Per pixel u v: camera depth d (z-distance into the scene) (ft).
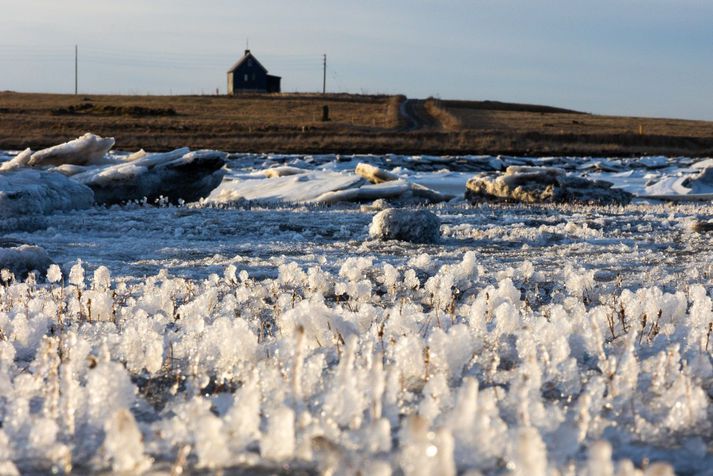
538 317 15.31
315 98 335.47
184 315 16.52
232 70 394.93
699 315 14.92
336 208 61.21
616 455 7.90
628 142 211.82
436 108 298.56
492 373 10.93
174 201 65.62
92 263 29.84
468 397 7.48
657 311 15.12
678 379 9.70
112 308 17.22
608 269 27.89
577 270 25.30
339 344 12.55
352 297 20.21
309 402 9.23
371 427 7.57
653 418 9.05
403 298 19.74
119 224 44.75
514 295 17.74
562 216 53.31
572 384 10.13
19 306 18.20
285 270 22.50
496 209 59.93
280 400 8.79
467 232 42.37
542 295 21.83
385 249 35.63
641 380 10.63
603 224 47.37
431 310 18.52
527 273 23.80
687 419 8.79
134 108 256.11
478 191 70.90
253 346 11.48
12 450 7.73
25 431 8.38
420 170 121.39
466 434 7.34
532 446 6.23
